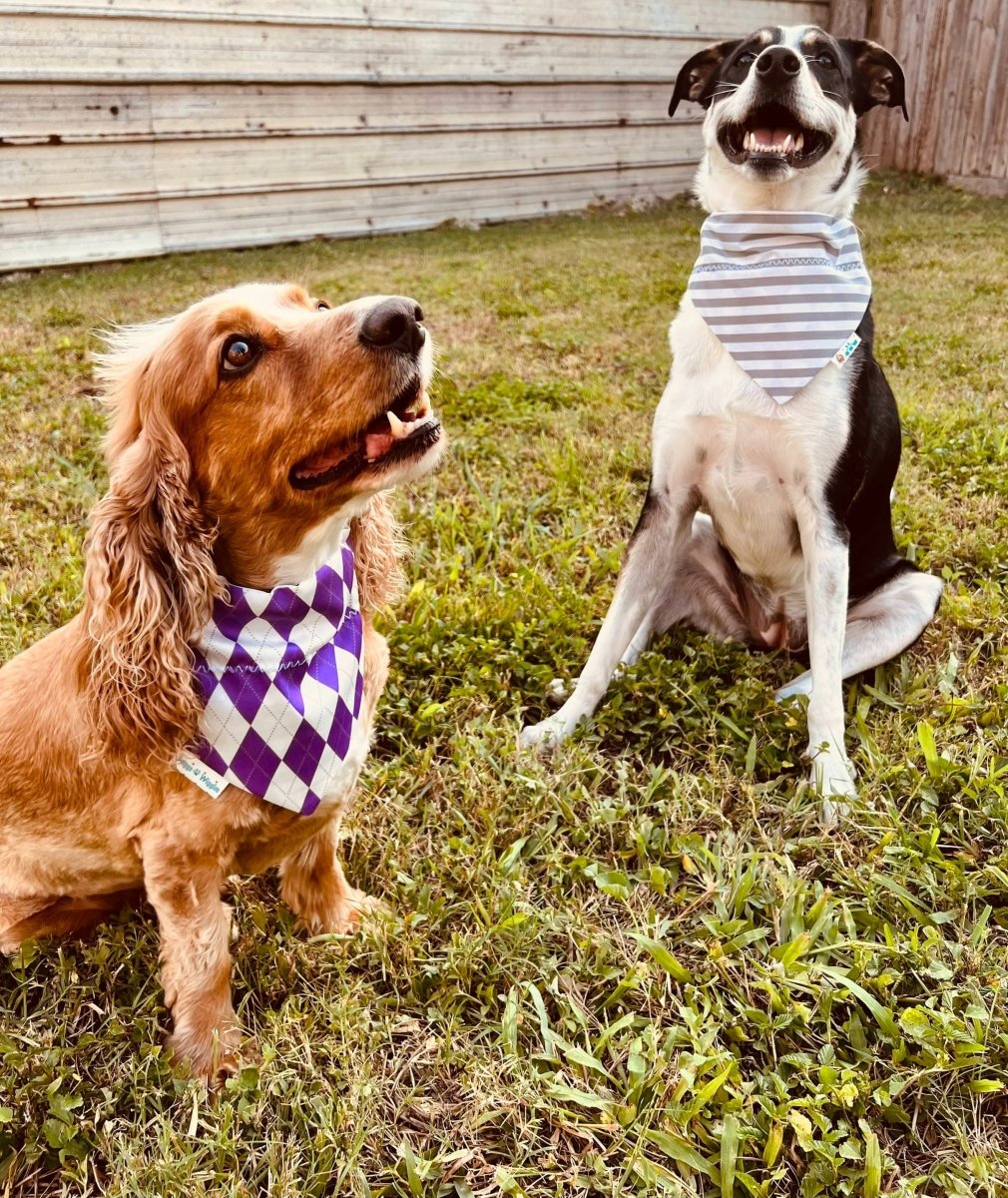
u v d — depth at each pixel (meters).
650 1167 0.69
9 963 0.89
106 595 0.74
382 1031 0.79
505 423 1.98
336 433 0.74
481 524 1.55
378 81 4.00
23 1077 0.78
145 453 0.76
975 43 4.61
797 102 1.14
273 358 0.74
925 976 0.82
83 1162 0.71
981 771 1.03
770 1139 0.69
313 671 0.79
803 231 1.12
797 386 1.10
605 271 3.38
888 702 1.17
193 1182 0.68
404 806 1.03
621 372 2.34
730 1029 0.79
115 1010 0.83
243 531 0.79
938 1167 0.69
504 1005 0.83
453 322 2.71
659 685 1.21
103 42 3.36
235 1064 0.80
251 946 0.90
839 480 1.14
